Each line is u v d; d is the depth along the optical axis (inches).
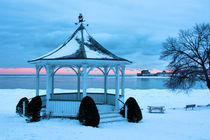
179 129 366.3
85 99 373.7
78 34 498.0
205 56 887.7
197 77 897.5
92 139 271.7
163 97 1109.1
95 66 429.4
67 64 422.3
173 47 948.0
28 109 399.5
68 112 412.8
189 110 676.7
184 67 879.7
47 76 424.5
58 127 337.4
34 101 400.2
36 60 427.2
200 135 321.7
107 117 417.1
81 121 366.9
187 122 441.1
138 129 359.9
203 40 877.8
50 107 422.3
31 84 2517.2
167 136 311.3
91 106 366.6
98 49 468.4
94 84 2701.8
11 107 697.0
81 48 447.5
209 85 861.2
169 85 918.4
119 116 430.9
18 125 351.6
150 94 1245.7
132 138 291.3
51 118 414.0
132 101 430.3
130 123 408.8
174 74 912.3
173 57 930.7
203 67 867.4
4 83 2746.1
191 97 1122.7
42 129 318.0
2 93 1193.4
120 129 355.6
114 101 504.1
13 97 1015.0
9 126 341.4
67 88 1839.3
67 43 478.0
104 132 318.0
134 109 421.7
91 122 358.9
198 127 385.7
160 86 2306.8
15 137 267.3
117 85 459.2
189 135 320.2
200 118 497.7
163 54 970.7
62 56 417.7
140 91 1432.1
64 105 415.2
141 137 299.9
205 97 1126.4
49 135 281.7
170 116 538.3
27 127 333.4
